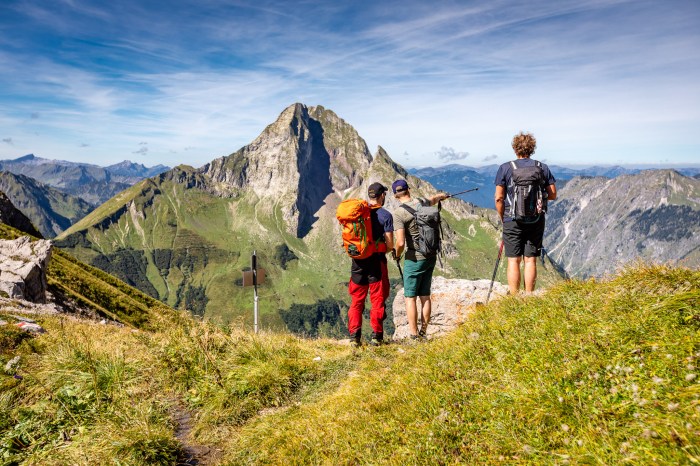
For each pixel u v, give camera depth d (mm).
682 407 3246
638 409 3469
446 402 4957
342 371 8594
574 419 3816
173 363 8719
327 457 5008
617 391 3812
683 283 4957
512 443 3859
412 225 8938
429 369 6129
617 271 6152
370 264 9492
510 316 6680
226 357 9156
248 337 10266
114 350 9406
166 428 6777
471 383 5105
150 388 8109
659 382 3541
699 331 3986
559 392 4152
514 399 4438
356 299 9867
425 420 4836
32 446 6184
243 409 7363
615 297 5387
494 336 6148
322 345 12047
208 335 9711
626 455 3092
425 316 9438
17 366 8305
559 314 5844
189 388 8195
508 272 8250
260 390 7871
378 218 9273
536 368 4770
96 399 7293
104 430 6234
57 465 5656
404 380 6160
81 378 7758
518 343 5551
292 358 9453
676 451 2893
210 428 6906
